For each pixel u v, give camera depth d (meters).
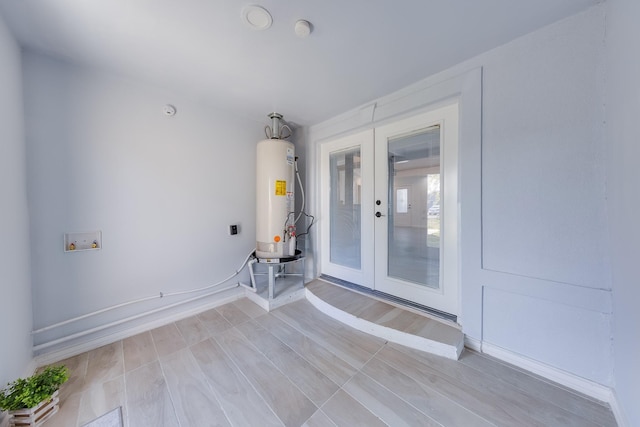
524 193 1.47
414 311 2.12
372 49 1.57
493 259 1.60
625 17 1.02
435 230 2.08
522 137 1.47
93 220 1.79
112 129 1.86
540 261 1.43
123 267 1.93
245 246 2.72
